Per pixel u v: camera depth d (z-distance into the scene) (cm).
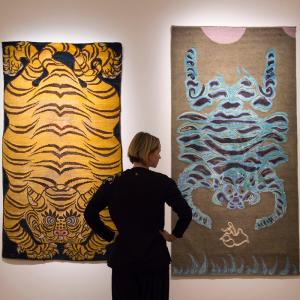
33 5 348
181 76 344
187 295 346
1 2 348
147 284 263
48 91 342
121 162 342
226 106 343
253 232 341
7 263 346
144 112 345
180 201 273
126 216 266
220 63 344
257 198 342
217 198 342
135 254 259
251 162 342
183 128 343
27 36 347
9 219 342
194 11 349
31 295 346
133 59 346
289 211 343
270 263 342
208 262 342
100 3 348
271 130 343
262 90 344
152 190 268
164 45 347
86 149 342
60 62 342
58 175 341
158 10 348
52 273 346
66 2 348
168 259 266
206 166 342
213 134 342
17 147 342
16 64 342
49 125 342
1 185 347
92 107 342
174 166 342
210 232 341
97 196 276
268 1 350
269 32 345
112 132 342
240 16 350
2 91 348
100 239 342
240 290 346
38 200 341
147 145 273
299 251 343
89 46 343
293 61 345
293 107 344
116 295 265
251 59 344
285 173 343
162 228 272
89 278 346
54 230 341
